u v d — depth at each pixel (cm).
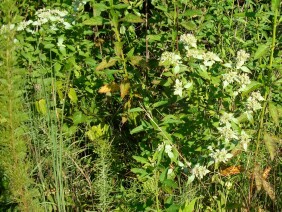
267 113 111
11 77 80
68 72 127
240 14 101
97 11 115
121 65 125
